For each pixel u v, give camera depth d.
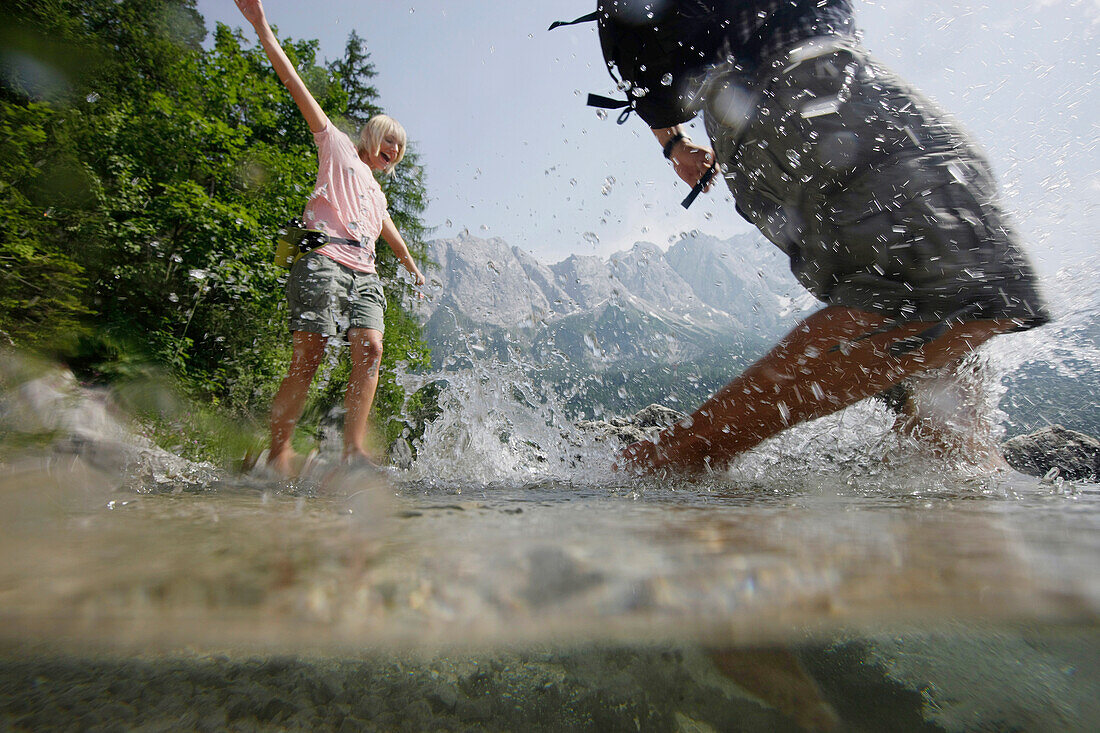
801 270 1.92
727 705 0.39
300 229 2.46
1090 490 1.30
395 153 3.24
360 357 2.47
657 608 0.40
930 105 1.69
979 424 1.75
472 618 0.38
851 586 0.43
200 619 0.37
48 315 4.96
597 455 1.91
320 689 0.39
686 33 1.93
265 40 2.62
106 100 8.75
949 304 1.57
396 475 1.79
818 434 1.82
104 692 0.35
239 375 6.02
